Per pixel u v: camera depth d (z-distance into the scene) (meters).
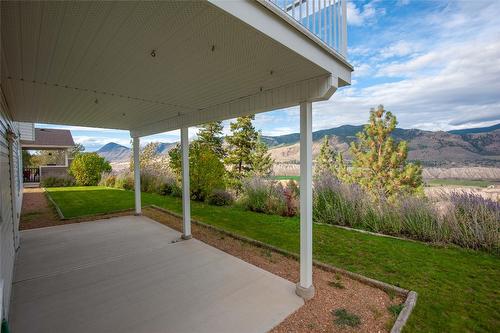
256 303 2.74
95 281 3.27
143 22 1.72
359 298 2.83
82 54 2.20
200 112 4.32
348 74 2.83
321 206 6.27
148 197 10.30
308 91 2.71
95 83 2.96
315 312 2.58
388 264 3.64
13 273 3.51
